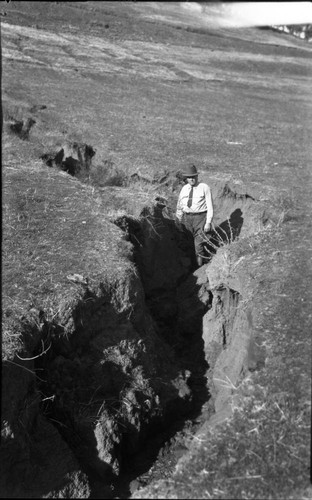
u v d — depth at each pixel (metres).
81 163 12.41
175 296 9.05
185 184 10.12
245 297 6.77
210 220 9.43
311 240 7.91
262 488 4.05
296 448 4.30
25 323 5.95
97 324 6.68
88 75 25.00
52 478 5.27
